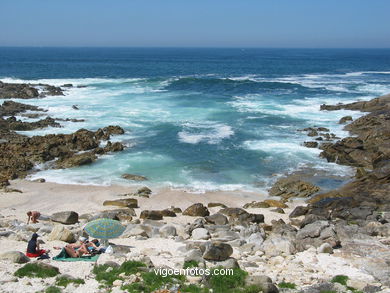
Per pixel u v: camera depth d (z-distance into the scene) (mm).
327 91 69688
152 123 45844
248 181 31000
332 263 16094
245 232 20141
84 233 18781
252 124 46094
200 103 57688
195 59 198875
